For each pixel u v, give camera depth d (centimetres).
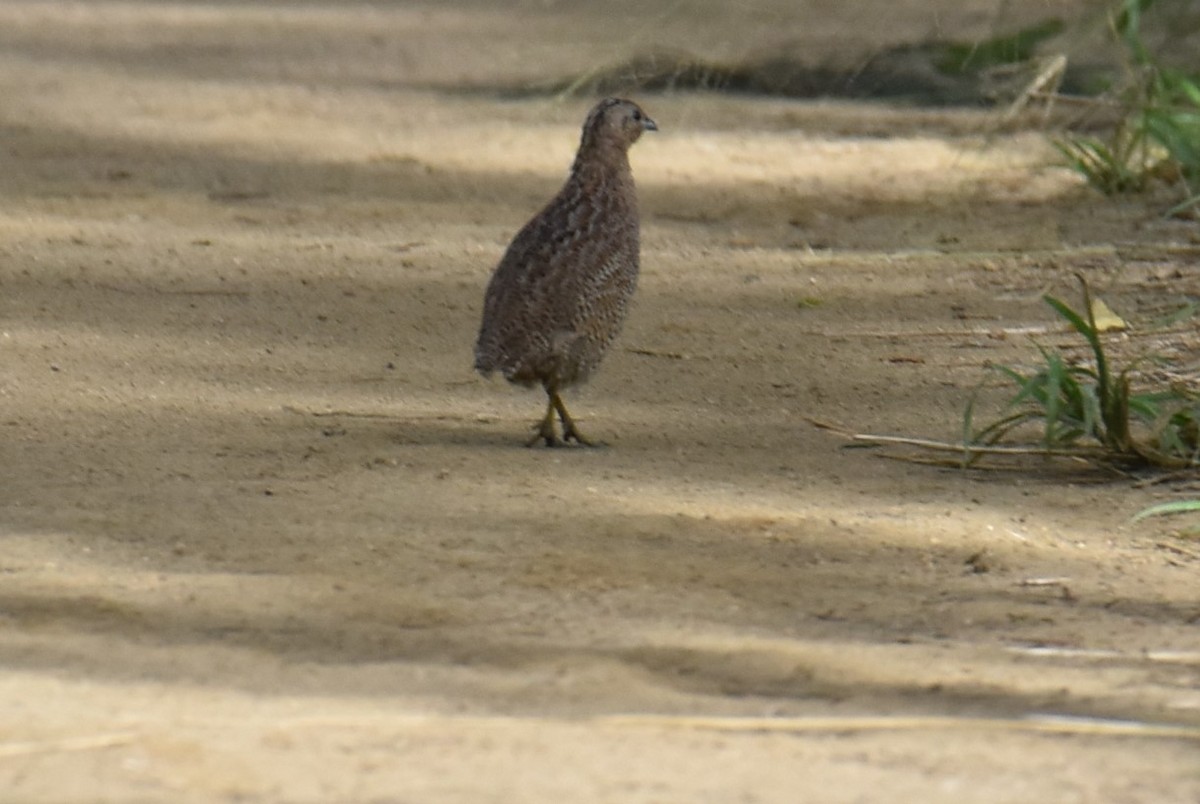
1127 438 1062
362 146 2298
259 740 659
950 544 921
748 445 1102
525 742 660
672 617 806
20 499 959
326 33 3622
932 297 1503
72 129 2391
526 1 3828
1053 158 2066
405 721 680
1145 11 1870
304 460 1044
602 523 938
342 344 1337
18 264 1571
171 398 1177
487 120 2506
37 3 4175
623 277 1079
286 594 825
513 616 802
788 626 800
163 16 3975
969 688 729
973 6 2595
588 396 1210
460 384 1236
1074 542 932
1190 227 1712
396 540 905
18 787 615
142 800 606
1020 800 620
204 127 2433
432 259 1642
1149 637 798
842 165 2136
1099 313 1398
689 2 2241
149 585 834
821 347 1345
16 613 795
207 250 1658
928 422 1155
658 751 655
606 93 2498
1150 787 633
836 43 2642
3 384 1195
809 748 662
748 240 1741
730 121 2434
